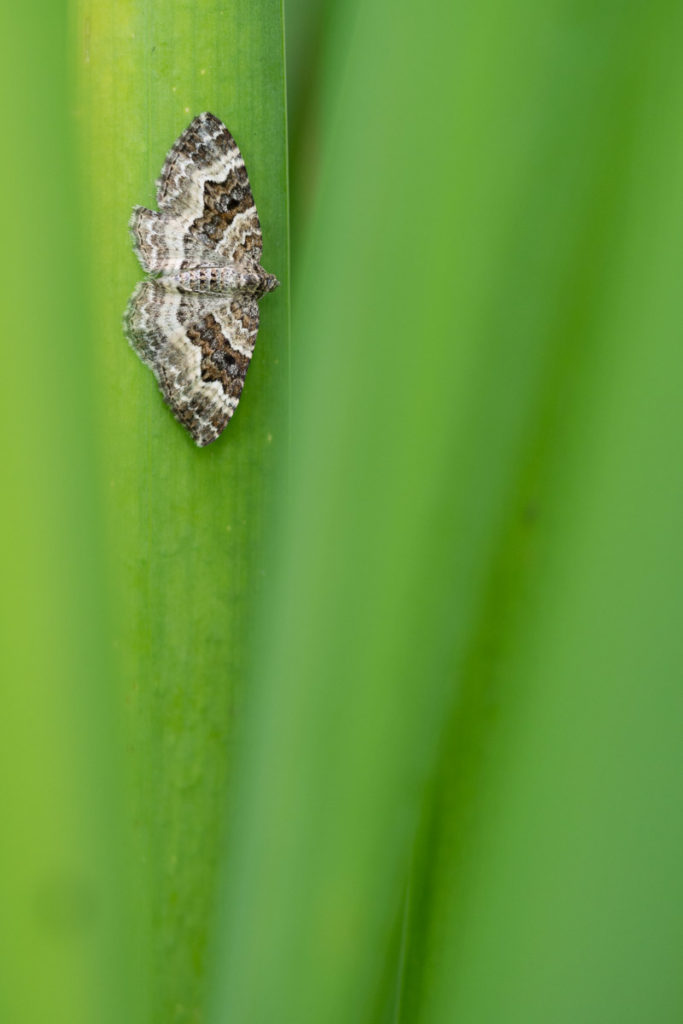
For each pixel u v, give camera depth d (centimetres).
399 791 9
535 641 9
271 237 25
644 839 9
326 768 9
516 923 9
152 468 22
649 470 9
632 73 9
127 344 22
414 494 9
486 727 10
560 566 9
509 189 9
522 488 9
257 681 10
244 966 9
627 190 9
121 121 22
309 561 9
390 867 9
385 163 9
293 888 9
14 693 6
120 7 22
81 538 6
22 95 6
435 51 9
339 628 9
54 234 6
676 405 9
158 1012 16
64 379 6
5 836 7
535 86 9
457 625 9
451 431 9
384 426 9
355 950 9
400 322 9
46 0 6
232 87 23
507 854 9
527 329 9
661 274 9
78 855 7
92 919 7
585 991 9
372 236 9
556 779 9
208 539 21
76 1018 7
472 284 9
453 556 9
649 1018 8
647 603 9
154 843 17
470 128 9
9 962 7
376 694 9
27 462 6
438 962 10
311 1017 9
